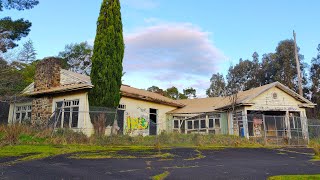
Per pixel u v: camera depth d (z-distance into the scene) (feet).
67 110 67.46
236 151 50.57
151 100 83.92
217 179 24.30
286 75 152.05
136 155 40.16
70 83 70.03
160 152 44.65
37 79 77.15
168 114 92.38
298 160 40.27
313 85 144.66
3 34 77.10
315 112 130.82
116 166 30.01
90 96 63.46
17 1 70.85
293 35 98.22
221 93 183.93
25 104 81.46
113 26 66.44
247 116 80.43
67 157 35.83
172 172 27.14
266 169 30.66
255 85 169.07
